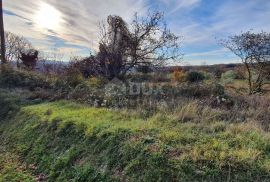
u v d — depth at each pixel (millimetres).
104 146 6277
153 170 5184
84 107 9641
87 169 5820
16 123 9328
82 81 14383
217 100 9742
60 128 7605
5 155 7492
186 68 25766
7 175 6348
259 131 6551
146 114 8273
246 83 19594
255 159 5066
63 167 6246
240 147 5641
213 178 4770
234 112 8469
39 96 12461
